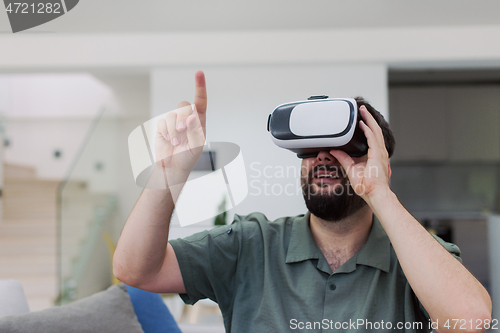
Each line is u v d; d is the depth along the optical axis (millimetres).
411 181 4973
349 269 812
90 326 1134
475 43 3225
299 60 3291
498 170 4871
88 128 5836
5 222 4910
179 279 856
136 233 747
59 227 3590
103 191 3912
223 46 3344
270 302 819
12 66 3361
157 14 3043
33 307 3582
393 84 4773
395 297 799
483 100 4680
